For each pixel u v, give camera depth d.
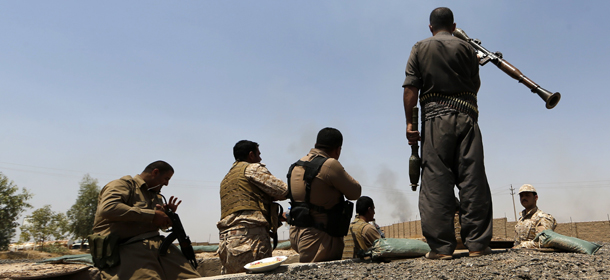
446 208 3.79
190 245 4.38
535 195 5.41
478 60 4.20
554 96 3.79
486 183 3.86
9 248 44.19
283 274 3.41
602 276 2.68
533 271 2.89
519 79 4.04
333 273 3.28
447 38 4.02
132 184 4.24
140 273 3.79
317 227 4.06
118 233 3.94
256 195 4.23
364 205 5.33
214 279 3.28
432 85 3.99
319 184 4.05
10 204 40.06
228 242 4.07
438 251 3.73
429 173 3.90
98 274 3.66
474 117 3.94
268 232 4.33
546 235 4.05
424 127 4.05
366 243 4.86
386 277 3.02
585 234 29.16
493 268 3.08
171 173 4.56
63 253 39.72
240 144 4.61
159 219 4.10
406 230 45.53
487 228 3.75
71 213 50.84
